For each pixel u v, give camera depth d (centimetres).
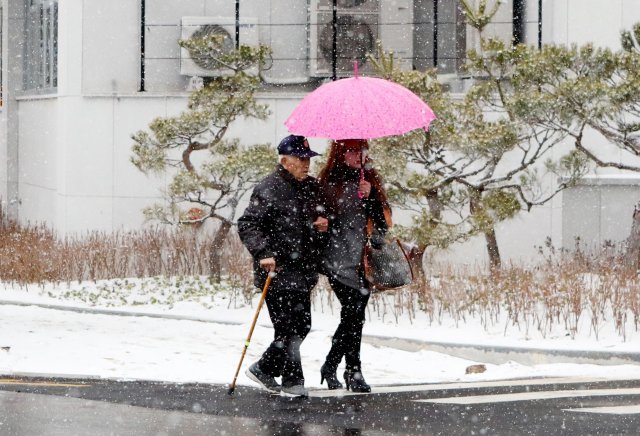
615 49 4494
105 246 4347
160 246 4384
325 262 2072
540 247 4116
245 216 2014
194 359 2738
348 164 2086
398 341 3017
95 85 4603
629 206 4441
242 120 4512
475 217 3466
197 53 4288
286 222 2012
